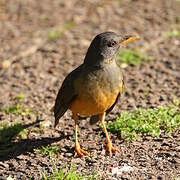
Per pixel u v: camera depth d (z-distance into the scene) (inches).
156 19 880.3
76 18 911.7
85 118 507.5
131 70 653.9
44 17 926.4
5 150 447.8
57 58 720.3
